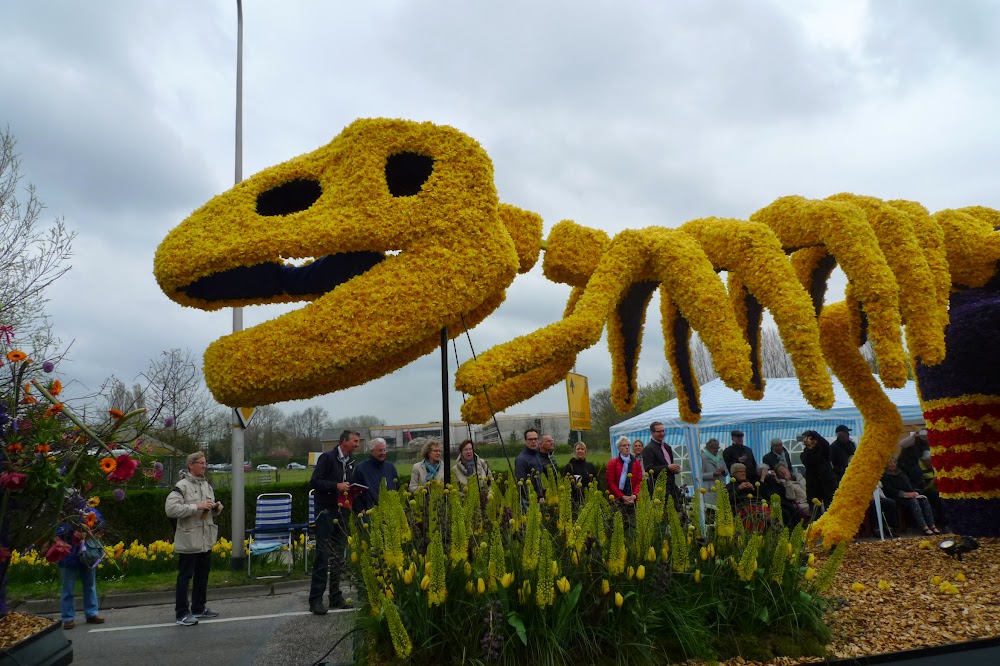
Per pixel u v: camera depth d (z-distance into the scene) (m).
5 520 3.61
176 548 6.12
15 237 7.76
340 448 6.13
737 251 5.23
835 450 9.19
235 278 4.70
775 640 3.78
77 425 3.58
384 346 4.25
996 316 6.05
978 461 6.36
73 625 6.17
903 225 5.64
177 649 5.23
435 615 3.45
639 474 6.29
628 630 3.56
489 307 5.27
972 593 4.79
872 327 5.15
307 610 6.36
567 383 6.96
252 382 4.15
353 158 4.59
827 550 6.23
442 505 4.00
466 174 4.62
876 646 3.84
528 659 3.34
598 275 5.10
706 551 3.99
